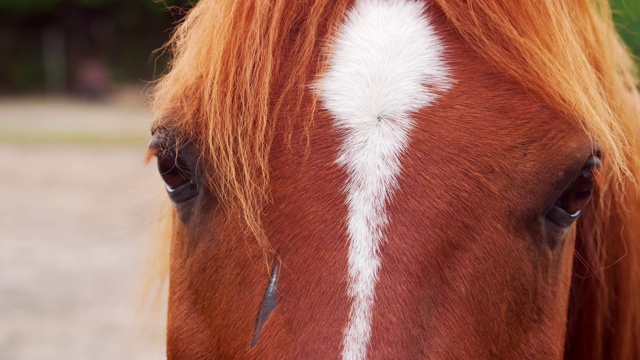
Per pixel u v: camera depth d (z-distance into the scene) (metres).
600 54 1.00
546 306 0.92
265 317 0.87
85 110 9.73
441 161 0.88
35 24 11.91
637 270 1.07
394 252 0.86
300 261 0.87
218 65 0.90
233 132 0.89
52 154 6.25
